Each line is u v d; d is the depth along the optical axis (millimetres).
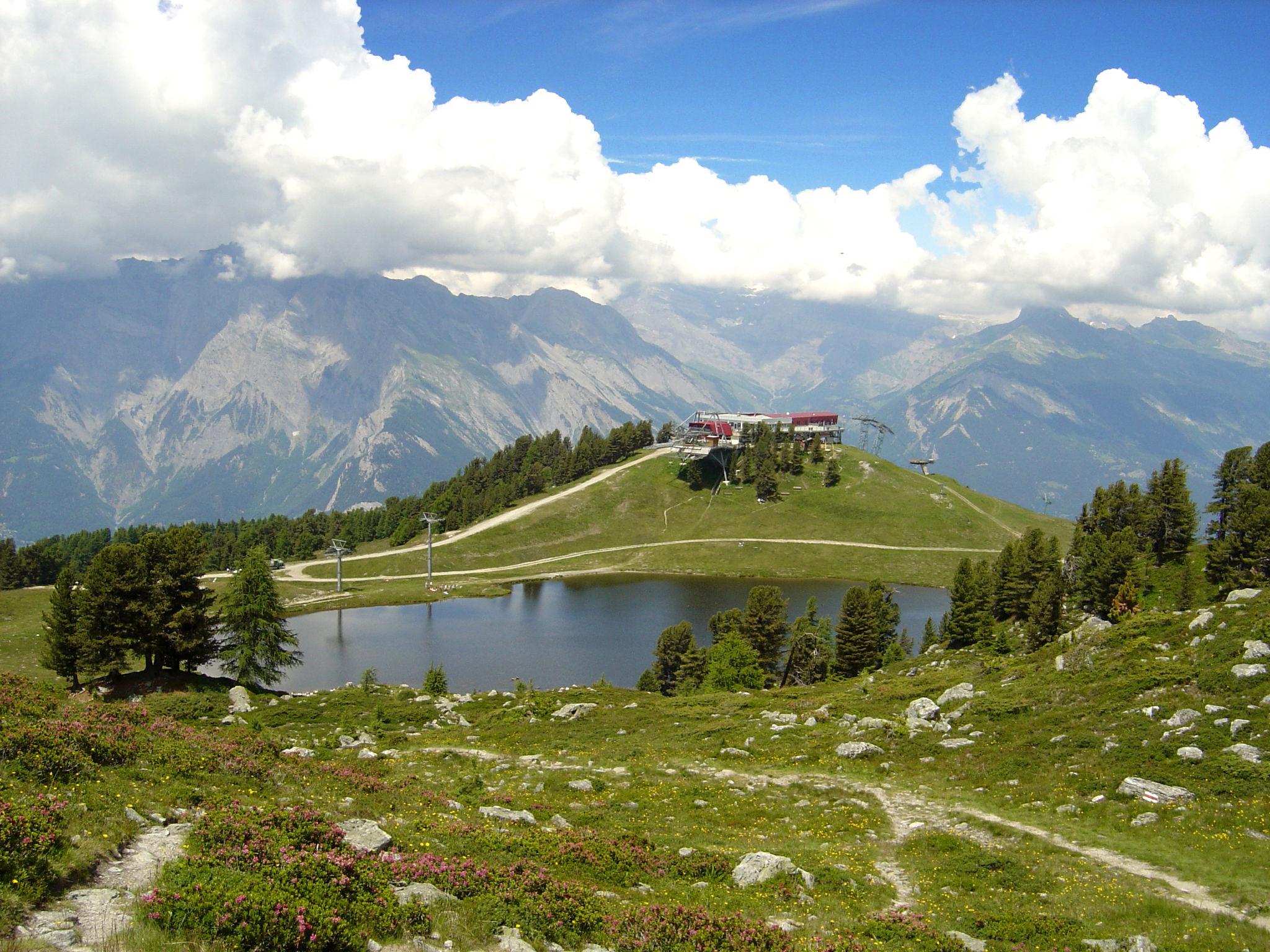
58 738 26359
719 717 66938
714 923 21938
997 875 30688
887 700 65438
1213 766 39062
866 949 22359
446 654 138625
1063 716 50000
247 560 89438
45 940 15281
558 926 20688
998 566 130125
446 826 29391
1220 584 102625
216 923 16484
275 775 32688
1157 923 26016
